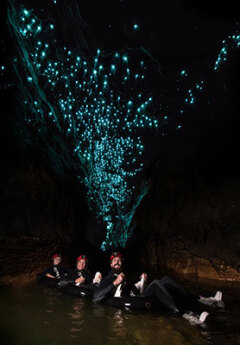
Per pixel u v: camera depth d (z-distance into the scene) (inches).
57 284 233.3
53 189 303.9
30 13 441.1
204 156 369.4
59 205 307.0
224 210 314.2
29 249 267.1
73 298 201.8
